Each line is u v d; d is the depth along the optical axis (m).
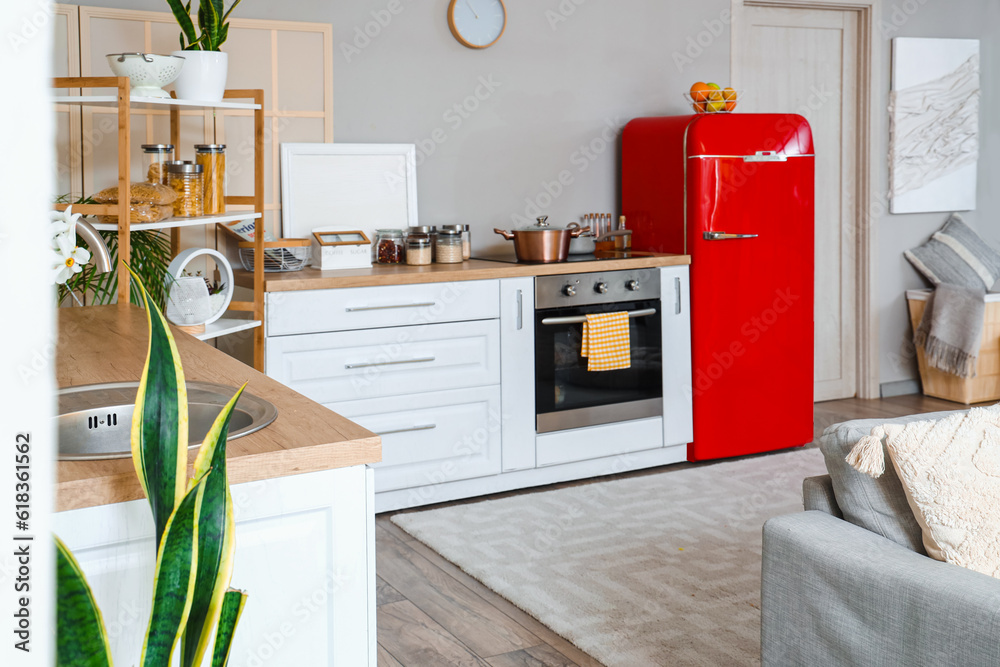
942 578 1.45
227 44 3.55
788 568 1.69
